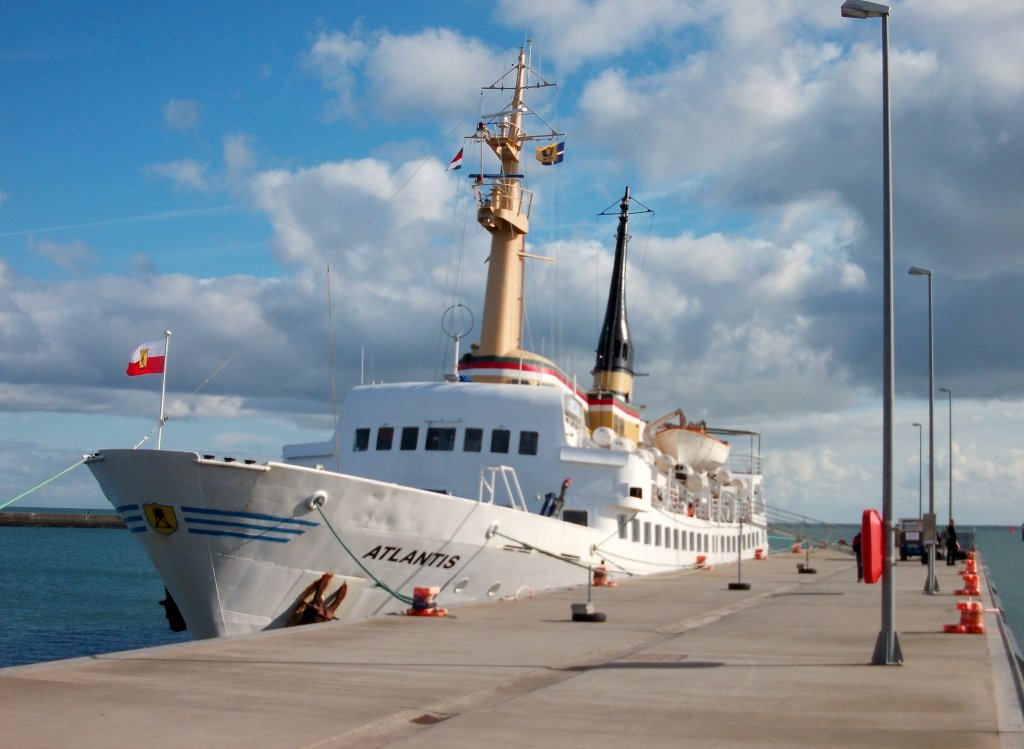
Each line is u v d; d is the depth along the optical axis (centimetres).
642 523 3972
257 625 2388
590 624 2317
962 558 6356
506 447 3431
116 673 1487
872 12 1920
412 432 3466
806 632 2223
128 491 2323
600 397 4462
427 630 2120
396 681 1485
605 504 3466
